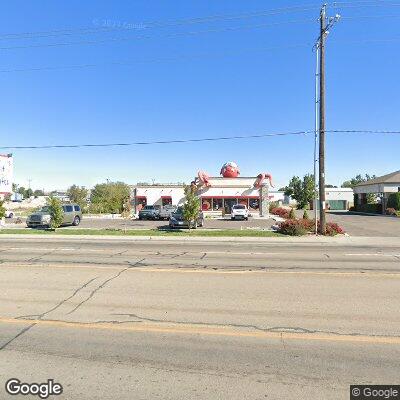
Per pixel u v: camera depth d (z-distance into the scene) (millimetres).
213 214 51562
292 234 24797
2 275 10641
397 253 16281
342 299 8070
